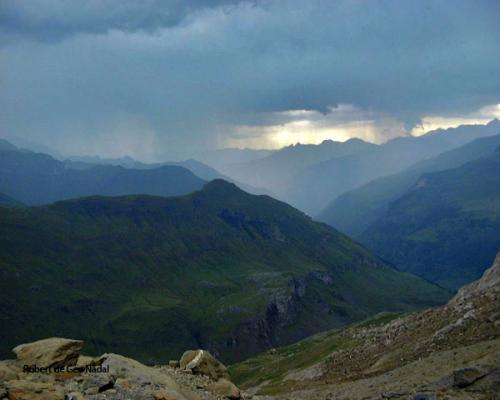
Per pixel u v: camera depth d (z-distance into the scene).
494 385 35.19
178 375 32.31
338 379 77.69
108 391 23.84
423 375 51.59
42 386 22.30
